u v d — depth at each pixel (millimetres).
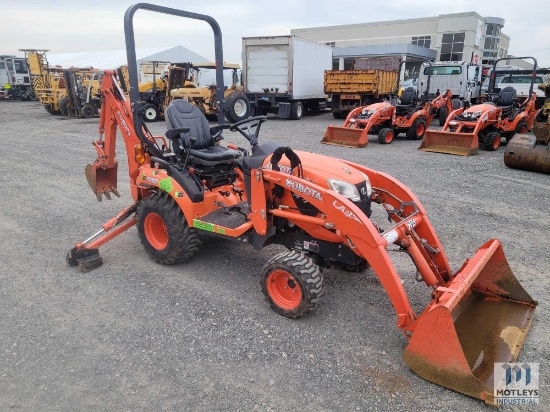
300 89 17844
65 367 2812
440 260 3422
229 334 3158
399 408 2465
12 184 7297
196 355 2928
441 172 7984
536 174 7855
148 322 3314
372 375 2734
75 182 7418
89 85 18047
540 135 7801
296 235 3617
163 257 4172
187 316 3393
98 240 4312
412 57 28594
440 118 14516
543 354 2893
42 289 3820
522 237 4898
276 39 16750
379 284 3896
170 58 32125
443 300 2658
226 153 4207
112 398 2543
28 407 2479
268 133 13297
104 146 4809
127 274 4102
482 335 2936
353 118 11305
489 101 12297
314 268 3229
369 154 9805
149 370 2783
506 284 3275
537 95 15711
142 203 4199
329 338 3115
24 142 11648
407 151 10250
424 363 2652
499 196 6445
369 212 3561
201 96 15656
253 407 2475
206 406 2482
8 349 2996
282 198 3568
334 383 2666
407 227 3250
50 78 19953
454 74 16594
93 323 3303
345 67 32344
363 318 3369
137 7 3836
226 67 17703
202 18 4309
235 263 4324
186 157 4055
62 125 15664
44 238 4977
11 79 29906
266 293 3422
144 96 16594
